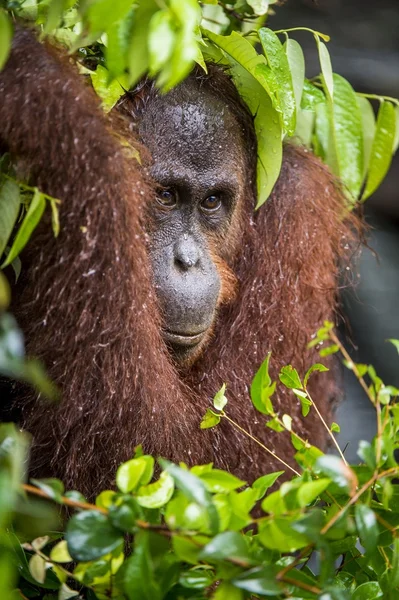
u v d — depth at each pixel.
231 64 4.88
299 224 5.75
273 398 5.58
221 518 2.85
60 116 3.91
